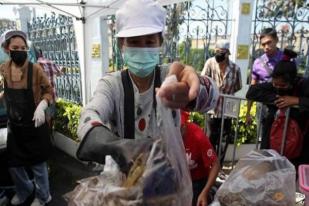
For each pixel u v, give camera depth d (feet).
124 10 3.58
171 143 2.57
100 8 14.67
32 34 26.27
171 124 2.68
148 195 2.34
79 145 2.53
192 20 19.86
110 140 2.42
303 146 7.87
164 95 2.74
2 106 12.51
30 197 12.41
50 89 10.99
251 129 15.66
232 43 18.85
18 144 10.76
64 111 18.49
